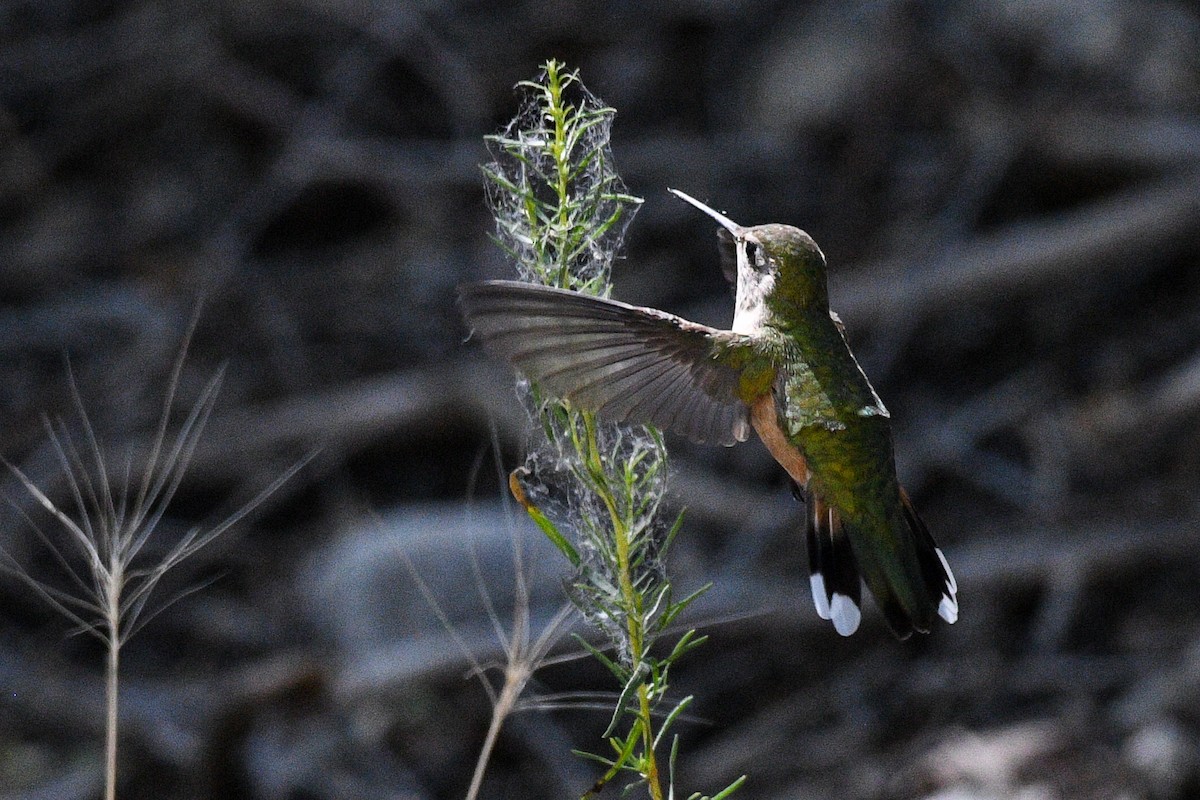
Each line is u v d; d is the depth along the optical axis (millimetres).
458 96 14883
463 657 10344
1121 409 12297
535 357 4195
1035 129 13766
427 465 12617
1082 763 9672
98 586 5480
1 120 15047
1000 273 13016
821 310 5539
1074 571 11195
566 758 10250
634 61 15172
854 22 14766
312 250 14461
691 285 13578
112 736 5066
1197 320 12922
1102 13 14367
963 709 10484
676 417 5094
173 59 15250
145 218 14586
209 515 12414
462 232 14266
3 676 11008
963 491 12172
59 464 12344
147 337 13539
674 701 10711
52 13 15766
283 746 9953
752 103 14742
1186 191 13062
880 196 13961
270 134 14969
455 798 9945
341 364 13359
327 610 10969
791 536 11609
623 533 4367
